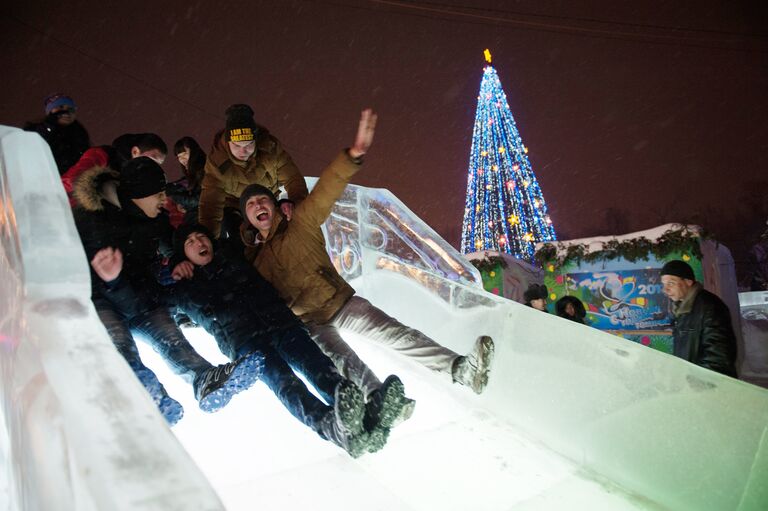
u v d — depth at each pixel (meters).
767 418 3.42
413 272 5.97
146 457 2.05
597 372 4.12
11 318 2.98
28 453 2.25
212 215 4.98
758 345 15.16
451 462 3.83
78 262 2.86
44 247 2.84
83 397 2.27
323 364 3.79
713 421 3.59
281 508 3.14
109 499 1.87
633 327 12.31
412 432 4.18
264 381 3.88
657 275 12.15
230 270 4.16
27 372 2.54
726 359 4.50
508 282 15.83
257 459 3.58
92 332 2.59
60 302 2.68
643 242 12.16
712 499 3.48
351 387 3.36
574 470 3.99
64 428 2.15
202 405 3.53
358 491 3.38
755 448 3.41
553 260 12.91
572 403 4.19
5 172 3.24
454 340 5.29
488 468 3.82
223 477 3.36
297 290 4.30
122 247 4.11
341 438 3.39
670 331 11.99
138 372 3.53
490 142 35.94
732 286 13.51
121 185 4.19
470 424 4.41
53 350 2.46
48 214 2.98
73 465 2.04
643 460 3.77
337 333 4.32
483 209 35.88
